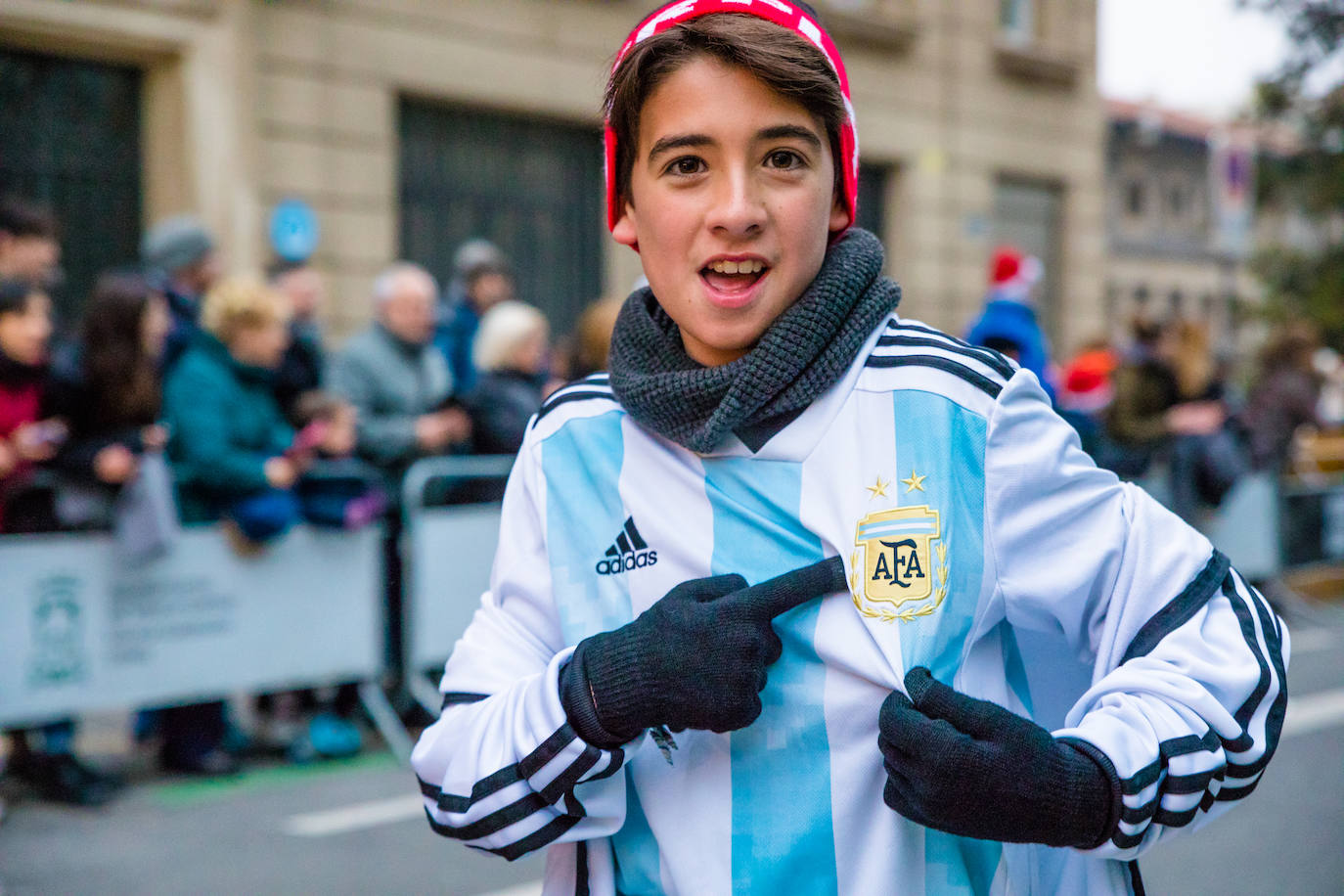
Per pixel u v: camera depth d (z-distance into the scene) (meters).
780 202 1.12
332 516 4.55
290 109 8.05
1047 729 1.22
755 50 1.08
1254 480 7.68
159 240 5.00
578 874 1.20
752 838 1.11
